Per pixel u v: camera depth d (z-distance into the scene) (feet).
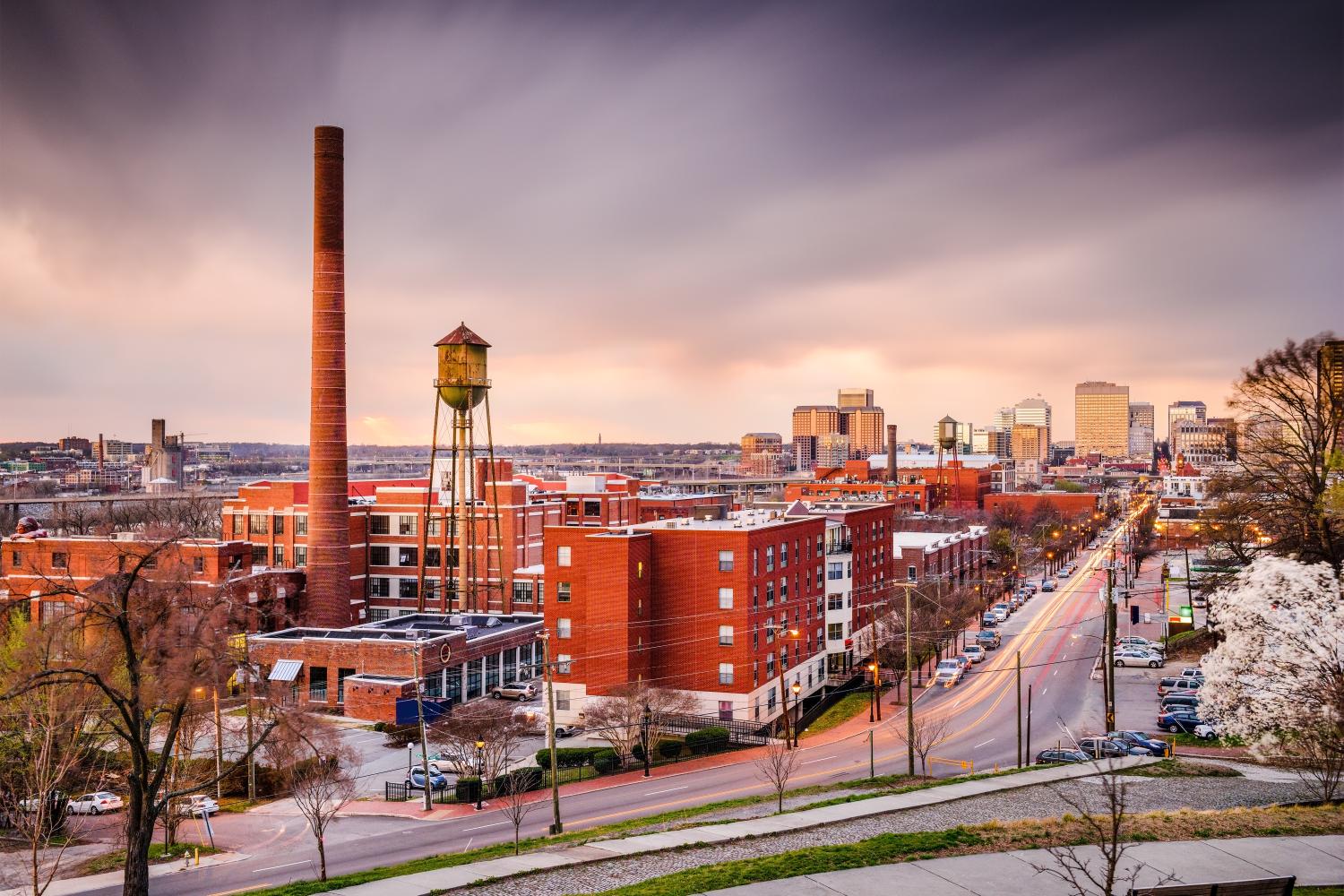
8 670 184.24
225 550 342.64
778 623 303.48
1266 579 139.85
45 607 336.70
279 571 363.56
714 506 506.48
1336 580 142.61
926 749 225.56
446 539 401.49
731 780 222.28
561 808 201.26
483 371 411.75
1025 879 97.50
